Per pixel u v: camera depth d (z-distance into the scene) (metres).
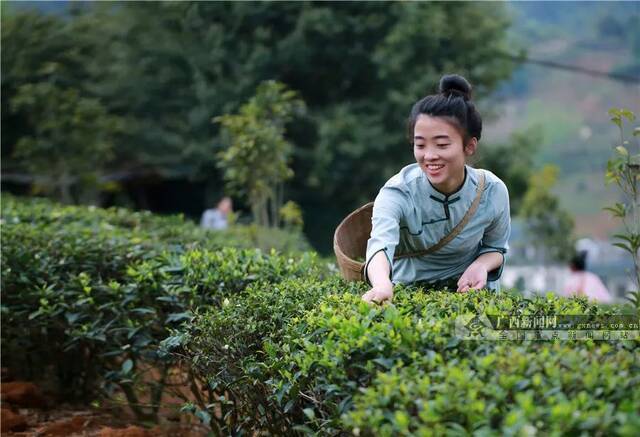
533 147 25.12
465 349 3.22
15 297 6.33
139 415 6.12
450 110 4.18
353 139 20.98
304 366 3.56
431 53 21.83
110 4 23.42
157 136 22.77
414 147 4.32
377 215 4.34
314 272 5.60
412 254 4.66
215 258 5.68
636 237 4.82
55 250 6.53
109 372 6.01
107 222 9.11
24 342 6.64
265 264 5.63
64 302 6.12
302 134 22.03
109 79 23.06
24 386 6.71
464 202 4.46
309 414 3.47
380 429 2.88
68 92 20.06
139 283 5.75
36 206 10.24
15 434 6.04
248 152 11.38
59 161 20.11
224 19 22.27
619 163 4.86
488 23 22.69
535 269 28.23
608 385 2.79
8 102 22.30
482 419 2.71
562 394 2.71
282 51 21.36
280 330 4.09
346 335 3.42
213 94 21.58
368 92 22.31
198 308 5.12
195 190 25.84
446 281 4.74
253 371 4.14
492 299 3.87
